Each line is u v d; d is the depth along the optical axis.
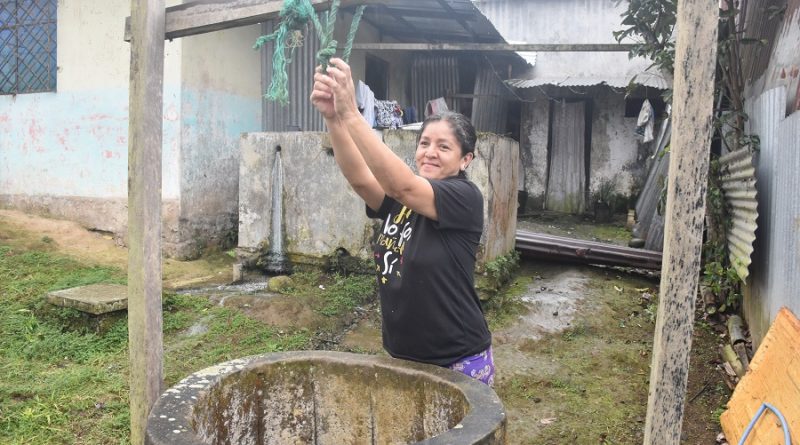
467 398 1.83
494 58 10.70
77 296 4.74
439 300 2.12
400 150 5.45
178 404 1.79
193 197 6.78
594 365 4.47
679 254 2.03
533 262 6.50
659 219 7.14
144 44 2.54
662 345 2.06
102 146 7.10
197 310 5.06
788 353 2.95
